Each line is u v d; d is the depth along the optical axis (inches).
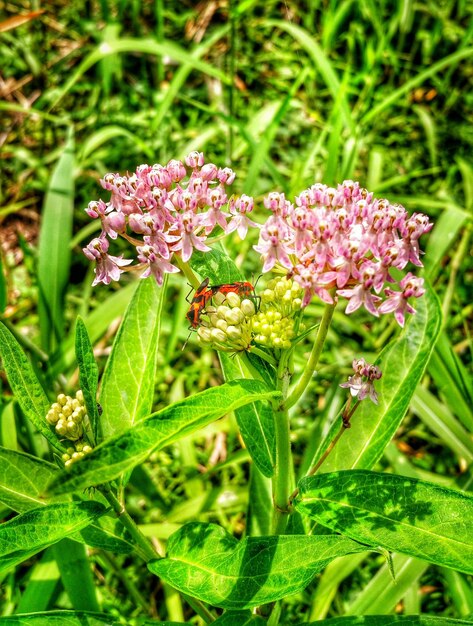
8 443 9.6
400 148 15.8
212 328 6.1
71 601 8.2
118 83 16.9
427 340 7.5
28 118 16.6
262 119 14.4
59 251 11.8
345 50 17.7
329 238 5.7
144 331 7.2
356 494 6.0
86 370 6.0
